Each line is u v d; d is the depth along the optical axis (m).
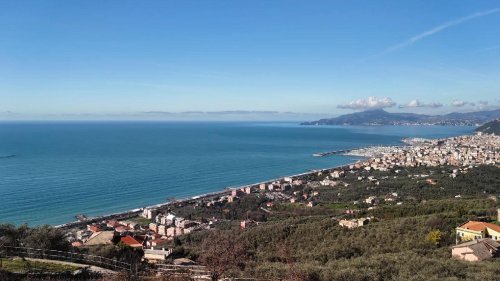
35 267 26.27
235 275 25.66
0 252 29.23
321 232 63.75
